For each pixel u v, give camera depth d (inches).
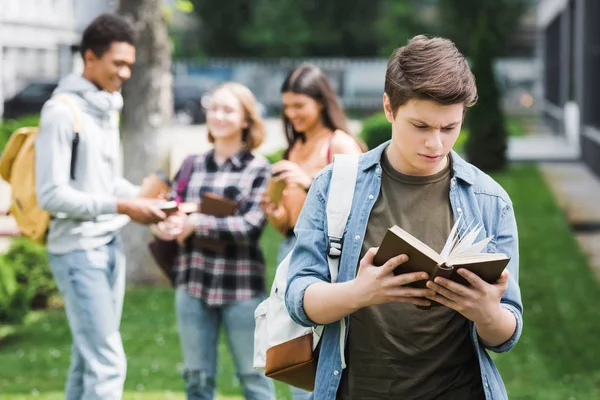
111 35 211.2
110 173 216.5
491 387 124.3
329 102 220.4
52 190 202.7
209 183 228.1
